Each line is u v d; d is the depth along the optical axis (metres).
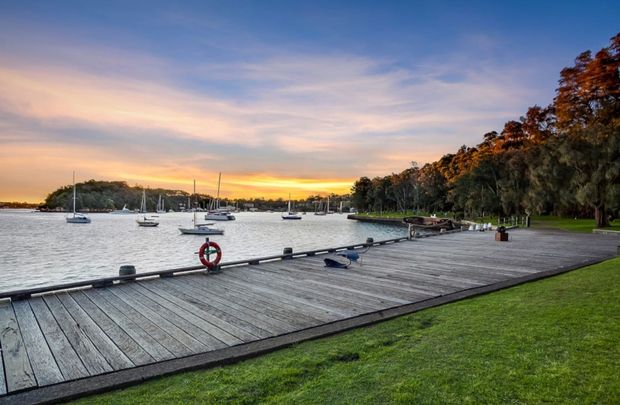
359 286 8.32
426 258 12.77
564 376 3.44
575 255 13.53
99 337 5.09
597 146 29.62
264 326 5.53
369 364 3.99
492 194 49.66
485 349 4.18
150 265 23.58
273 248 33.38
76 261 25.58
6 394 3.54
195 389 3.59
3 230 59.84
